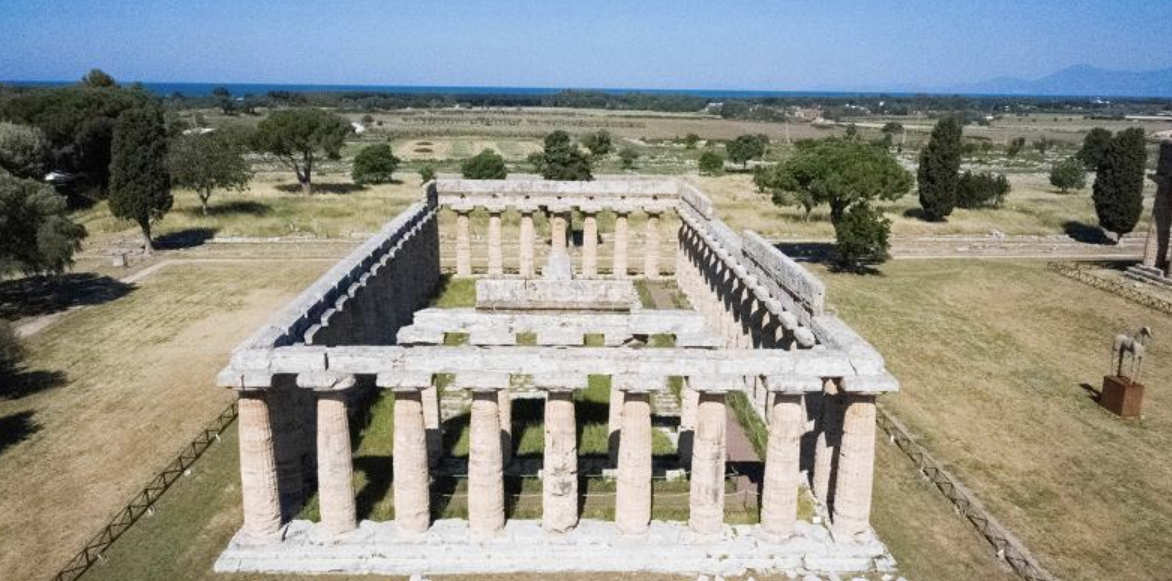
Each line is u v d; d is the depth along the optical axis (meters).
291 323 28.80
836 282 64.69
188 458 32.97
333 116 104.94
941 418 38.53
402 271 51.25
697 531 27.12
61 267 54.53
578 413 37.72
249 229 77.94
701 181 118.00
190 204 88.19
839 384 26.61
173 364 43.69
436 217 64.62
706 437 26.27
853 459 26.48
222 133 110.81
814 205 80.56
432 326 30.55
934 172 88.88
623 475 26.62
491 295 40.31
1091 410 39.75
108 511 29.16
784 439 26.30
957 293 61.78
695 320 31.08
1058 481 32.62
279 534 26.67
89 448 33.88
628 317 31.03
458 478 30.98
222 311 53.72
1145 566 27.08
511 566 26.16
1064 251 78.19
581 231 83.19
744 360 25.41
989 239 83.75
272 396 27.86
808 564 26.48
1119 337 40.06
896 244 80.88
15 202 51.31
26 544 27.12
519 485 30.53
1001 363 46.38
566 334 27.00
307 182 102.19
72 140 96.38
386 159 115.12
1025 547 27.95
